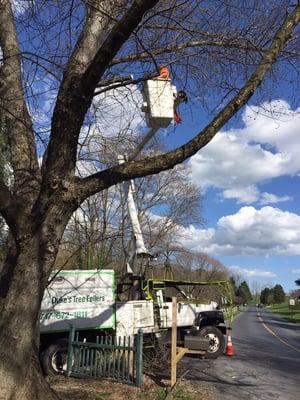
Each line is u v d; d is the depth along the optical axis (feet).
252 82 19.88
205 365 44.04
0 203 18.66
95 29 21.81
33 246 19.08
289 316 217.56
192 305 49.03
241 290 460.55
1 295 19.97
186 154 19.51
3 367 18.66
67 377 33.22
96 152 33.68
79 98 19.48
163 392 29.68
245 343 75.20
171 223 128.36
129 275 45.39
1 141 26.58
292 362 49.70
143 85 23.98
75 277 38.63
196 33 27.04
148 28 26.66
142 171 19.63
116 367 32.35
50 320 36.96
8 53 23.95
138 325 40.50
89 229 53.83
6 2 24.66
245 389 33.68
